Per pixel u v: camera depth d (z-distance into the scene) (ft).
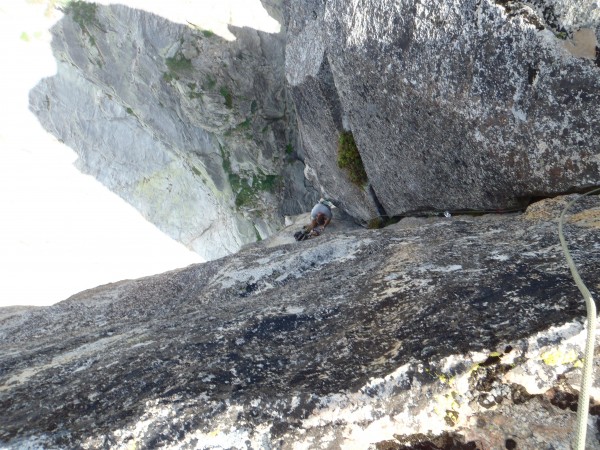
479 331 5.08
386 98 11.97
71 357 6.92
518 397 4.57
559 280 5.68
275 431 4.57
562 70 8.58
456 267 6.83
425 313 5.66
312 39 14.75
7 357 7.51
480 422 4.49
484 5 9.22
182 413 4.76
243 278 9.43
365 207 17.54
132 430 4.65
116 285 11.59
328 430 4.56
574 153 9.02
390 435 4.53
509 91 9.36
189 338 6.40
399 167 13.52
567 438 4.25
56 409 5.25
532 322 5.02
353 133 14.38
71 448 4.55
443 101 10.46
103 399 5.31
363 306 6.40
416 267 7.13
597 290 5.27
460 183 11.88
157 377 5.53
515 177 10.26
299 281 8.71
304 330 6.20
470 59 9.70
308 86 15.06
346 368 5.11
